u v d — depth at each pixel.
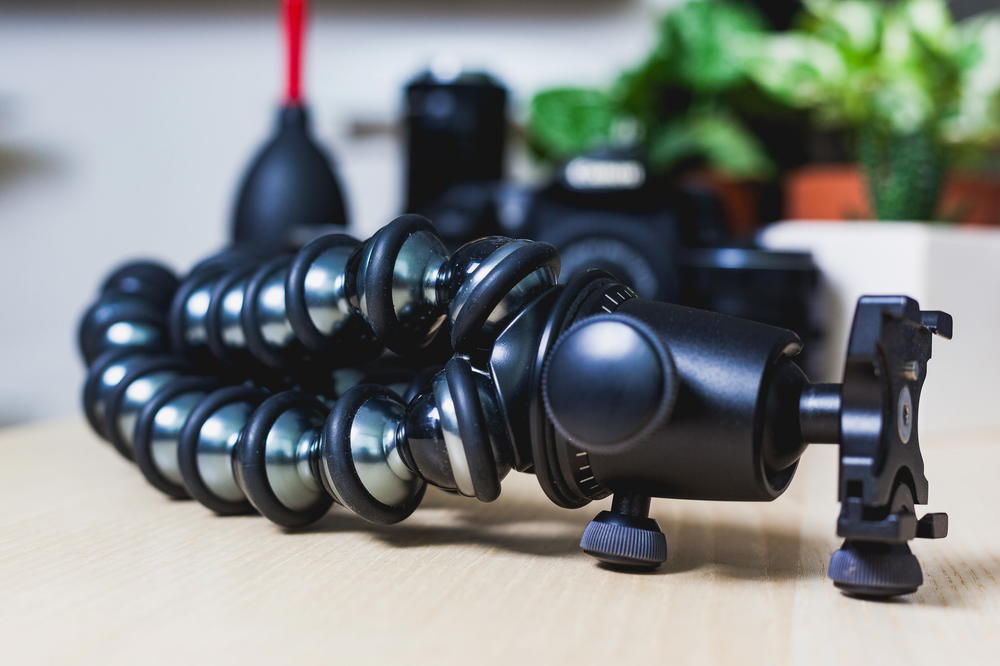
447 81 0.83
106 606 0.35
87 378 0.49
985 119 0.83
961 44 0.84
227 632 0.33
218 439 0.43
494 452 0.38
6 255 1.03
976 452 0.61
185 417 0.45
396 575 0.38
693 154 0.89
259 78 1.03
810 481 0.54
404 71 1.01
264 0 1.02
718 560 0.40
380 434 0.40
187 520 0.44
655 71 0.90
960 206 0.79
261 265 0.45
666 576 0.38
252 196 0.71
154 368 0.47
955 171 0.84
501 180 0.84
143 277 0.52
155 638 0.32
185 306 0.46
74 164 1.04
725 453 0.37
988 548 0.42
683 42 0.91
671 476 0.38
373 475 0.40
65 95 1.03
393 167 1.02
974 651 0.32
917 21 0.84
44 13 1.02
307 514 0.42
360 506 0.40
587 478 0.39
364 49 1.01
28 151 1.03
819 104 0.88
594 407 0.35
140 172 1.04
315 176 0.72
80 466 0.53
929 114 0.77
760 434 0.36
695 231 0.74
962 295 0.67
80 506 0.46
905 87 0.79
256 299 0.43
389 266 0.39
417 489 0.41
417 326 0.40
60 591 0.36
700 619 0.35
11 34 1.03
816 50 0.85
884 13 0.92
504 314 0.38
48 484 0.50
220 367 0.46
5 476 0.51
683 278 0.72
